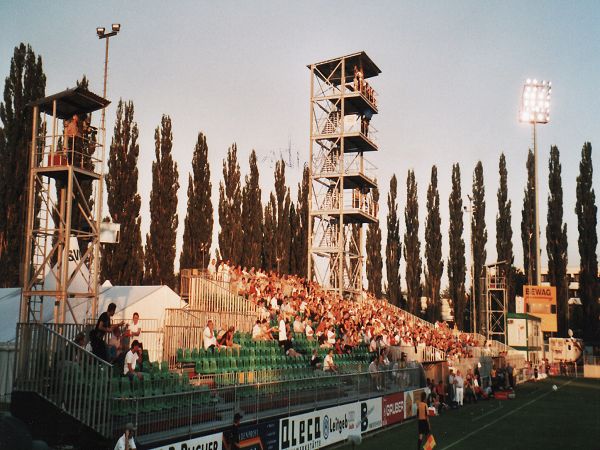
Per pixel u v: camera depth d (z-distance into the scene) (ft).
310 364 86.63
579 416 106.32
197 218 198.08
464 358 143.84
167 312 87.04
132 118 176.35
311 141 170.71
